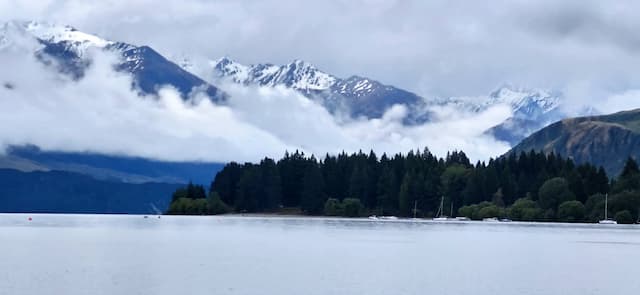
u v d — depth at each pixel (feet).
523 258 372.99
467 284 264.93
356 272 297.94
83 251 387.96
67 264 316.40
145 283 257.96
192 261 336.08
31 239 493.77
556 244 489.67
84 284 254.06
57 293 234.79
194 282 261.44
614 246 474.08
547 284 267.80
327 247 436.76
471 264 336.90
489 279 279.69
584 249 444.14
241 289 246.68
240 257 359.87
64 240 483.92
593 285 266.98
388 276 285.23
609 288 260.01
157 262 330.13
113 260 337.52
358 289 249.55
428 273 297.53
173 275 280.92
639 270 317.83
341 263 334.65
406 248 434.71
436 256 378.94
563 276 293.23
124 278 270.87
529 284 267.18
